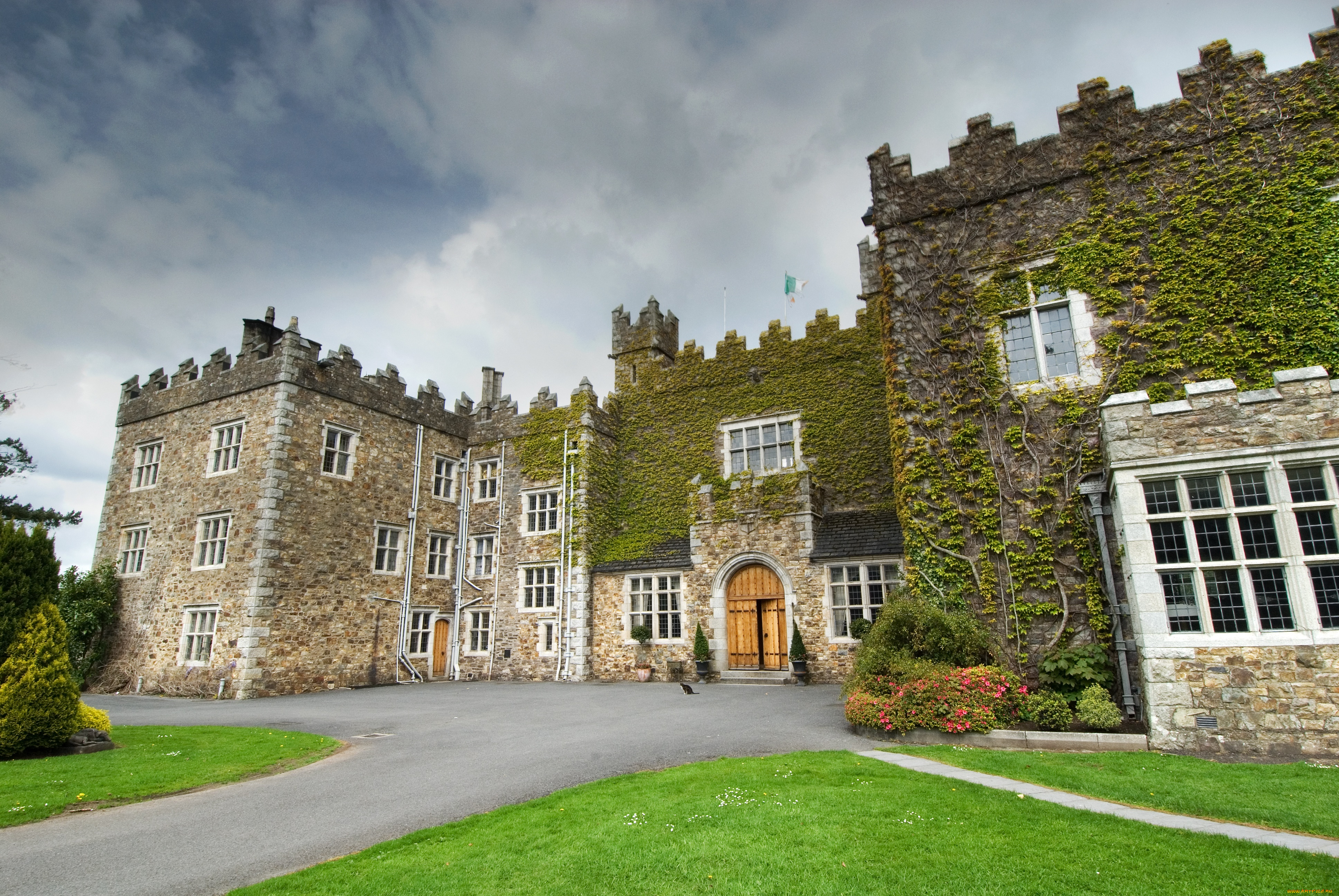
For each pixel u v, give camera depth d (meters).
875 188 15.12
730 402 23.48
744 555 19.75
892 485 20.16
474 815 7.14
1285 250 11.77
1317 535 9.16
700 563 20.39
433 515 24.88
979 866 5.25
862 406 21.20
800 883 5.06
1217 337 11.92
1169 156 12.83
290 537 19.86
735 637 19.73
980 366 13.48
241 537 19.67
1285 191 11.94
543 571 23.84
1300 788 7.31
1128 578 10.31
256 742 11.38
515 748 10.64
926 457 13.58
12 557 10.95
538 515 24.48
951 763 8.83
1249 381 11.56
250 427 20.58
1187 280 12.28
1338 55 12.02
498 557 24.70
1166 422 10.02
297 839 6.61
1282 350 11.46
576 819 6.68
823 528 19.80
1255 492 9.54
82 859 6.12
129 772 9.20
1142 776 7.96
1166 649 9.58
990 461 13.02
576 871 5.39
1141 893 4.76
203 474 21.33
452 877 5.33
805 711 13.44
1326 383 9.34
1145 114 13.09
